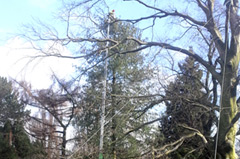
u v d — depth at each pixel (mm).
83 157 13695
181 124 13414
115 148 17422
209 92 15070
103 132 17031
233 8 13680
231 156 12695
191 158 15742
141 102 15242
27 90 23703
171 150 12062
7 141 32344
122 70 21484
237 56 13648
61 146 23797
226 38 13156
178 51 14031
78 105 17688
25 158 29938
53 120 27125
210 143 13766
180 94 13992
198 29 14492
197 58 14266
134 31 20094
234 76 13359
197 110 14383
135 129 14414
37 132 26188
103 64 20172
